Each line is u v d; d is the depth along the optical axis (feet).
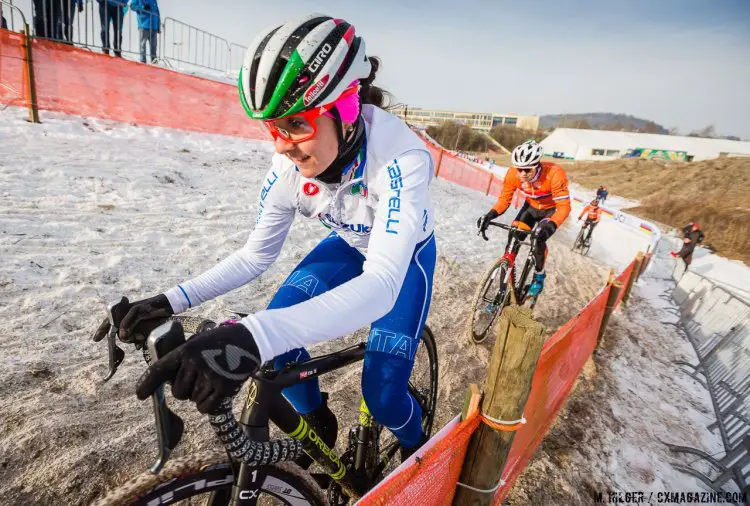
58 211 11.82
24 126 16.33
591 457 8.21
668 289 28.19
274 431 6.78
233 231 13.55
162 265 10.71
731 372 13.05
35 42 17.34
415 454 3.64
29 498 4.90
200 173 17.85
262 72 2.75
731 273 45.91
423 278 4.62
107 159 16.08
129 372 7.15
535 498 6.75
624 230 51.21
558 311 15.72
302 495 3.75
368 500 2.74
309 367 3.37
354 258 5.12
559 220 11.02
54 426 5.78
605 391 10.82
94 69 18.70
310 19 2.95
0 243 9.71
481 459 4.41
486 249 20.85
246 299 10.34
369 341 4.36
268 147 24.54
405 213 3.52
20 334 7.39
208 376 2.14
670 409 11.18
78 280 9.25
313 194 4.04
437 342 10.82
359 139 3.60
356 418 7.46
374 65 3.95
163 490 3.08
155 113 21.08
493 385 4.20
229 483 3.42
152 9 24.62
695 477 8.73
